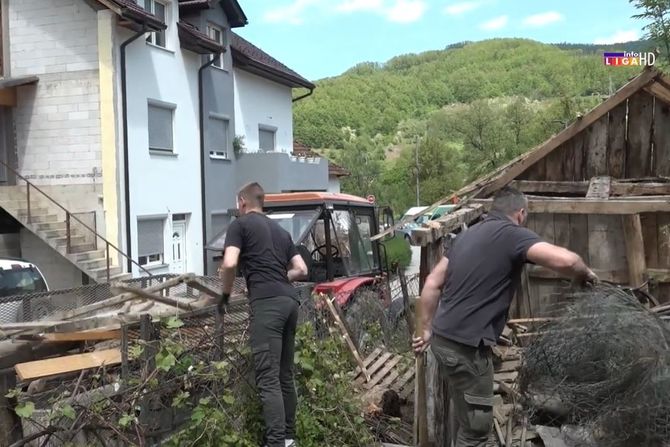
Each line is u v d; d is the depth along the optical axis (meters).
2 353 4.45
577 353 3.95
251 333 4.62
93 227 15.72
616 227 6.73
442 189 50.91
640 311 3.99
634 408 3.64
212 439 4.34
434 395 4.80
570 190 7.12
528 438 4.60
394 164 69.88
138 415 4.05
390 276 11.49
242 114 22.36
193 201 18.97
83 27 15.75
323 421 5.16
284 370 4.73
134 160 16.33
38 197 16.06
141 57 16.59
